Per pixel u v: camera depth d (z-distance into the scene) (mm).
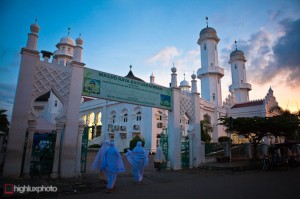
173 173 11922
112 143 7742
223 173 12352
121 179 9742
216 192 7031
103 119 31453
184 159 14602
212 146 17281
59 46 35094
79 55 10617
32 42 9266
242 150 20203
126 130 28797
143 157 9172
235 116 29359
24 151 8859
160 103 13625
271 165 14648
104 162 7383
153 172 12133
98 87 11070
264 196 6445
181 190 7395
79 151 9883
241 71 41625
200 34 38000
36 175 9297
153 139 26312
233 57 42438
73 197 6336
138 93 12617
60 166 9250
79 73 10477
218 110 29656
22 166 8781
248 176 11070
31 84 8977
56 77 9766
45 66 9531
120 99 11789
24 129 8562
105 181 8625
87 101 35438
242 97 40594
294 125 16656
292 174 11898
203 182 9133
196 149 14844
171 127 14141
